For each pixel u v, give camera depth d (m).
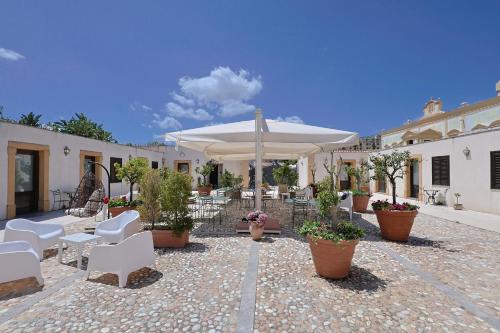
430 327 2.59
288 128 6.51
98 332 2.54
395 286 3.49
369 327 2.60
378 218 5.96
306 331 2.54
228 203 12.01
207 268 4.14
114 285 3.59
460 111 14.87
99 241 5.00
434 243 5.52
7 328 2.61
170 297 3.22
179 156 20.45
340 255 3.61
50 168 9.82
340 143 6.36
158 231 5.22
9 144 8.32
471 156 10.12
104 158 13.02
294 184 16.77
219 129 6.50
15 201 8.90
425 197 12.60
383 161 6.30
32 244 4.60
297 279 3.72
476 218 8.48
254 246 5.30
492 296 3.22
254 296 3.22
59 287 3.55
